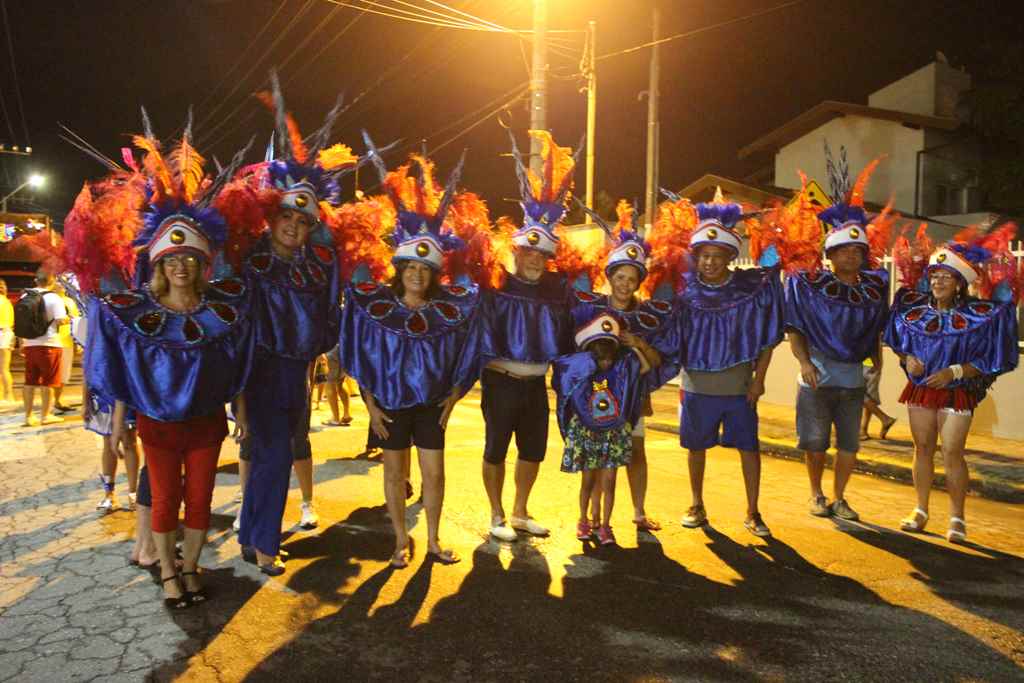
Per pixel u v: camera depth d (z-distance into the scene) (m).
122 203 4.06
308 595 4.05
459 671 3.27
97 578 4.24
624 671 3.30
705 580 4.38
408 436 4.59
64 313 9.40
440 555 4.62
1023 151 19.77
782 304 5.32
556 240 5.07
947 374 5.06
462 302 4.73
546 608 3.95
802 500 6.22
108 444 5.41
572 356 4.95
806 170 23.94
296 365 4.41
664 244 5.38
